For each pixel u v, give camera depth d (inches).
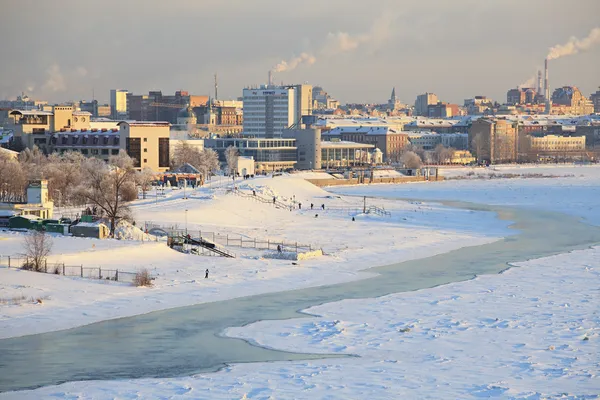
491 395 3804.1
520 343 4675.2
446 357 4429.1
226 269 6894.7
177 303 5733.3
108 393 3858.3
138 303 5659.5
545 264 7406.5
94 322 5191.9
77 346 4665.4
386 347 4643.2
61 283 5994.1
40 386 3976.4
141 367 4296.3
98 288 5954.7
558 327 5007.4
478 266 7372.1
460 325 5078.7
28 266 6343.5
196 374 4183.1
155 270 6678.2
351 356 4490.7
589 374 4106.8
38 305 5423.2
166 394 3846.0
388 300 5836.6
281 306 5708.7
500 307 5565.9
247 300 5880.9
